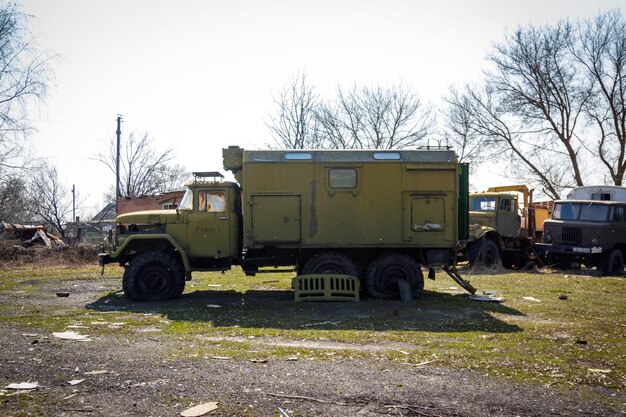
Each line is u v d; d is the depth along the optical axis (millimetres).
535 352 6449
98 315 8852
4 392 4676
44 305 10008
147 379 5098
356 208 10938
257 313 9203
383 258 11039
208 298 11125
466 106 34250
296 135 30281
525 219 20578
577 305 10445
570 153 32719
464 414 4309
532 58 32656
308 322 8375
